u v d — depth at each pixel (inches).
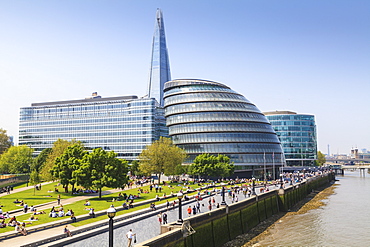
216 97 5890.8
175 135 5954.7
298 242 2139.5
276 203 3312.0
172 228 1517.0
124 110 7578.7
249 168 5674.2
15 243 1395.2
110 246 1006.4
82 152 3410.4
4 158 5546.3
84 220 1903.3
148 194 3142.2
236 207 2320.4
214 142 5580.7
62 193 3334.2
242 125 5728.3
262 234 2353.6
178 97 6058.1
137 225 1836.9
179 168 4343.0
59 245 1384.1
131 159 7362.2
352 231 2428.6
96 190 3417.8
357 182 7017.7
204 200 2854.3
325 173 6752.0
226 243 2082.9
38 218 1952.5
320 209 3457.2
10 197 3041.3
